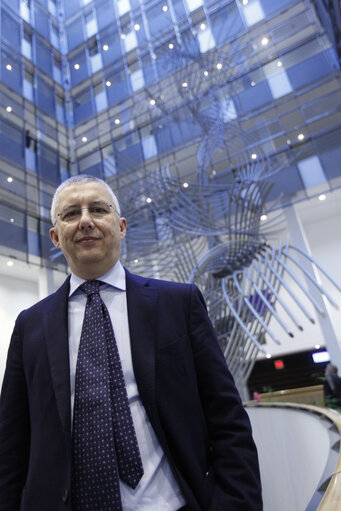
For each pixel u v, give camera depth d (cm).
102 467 83
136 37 1298
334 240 1002
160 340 98
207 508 82
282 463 288
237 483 83
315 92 938
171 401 91
